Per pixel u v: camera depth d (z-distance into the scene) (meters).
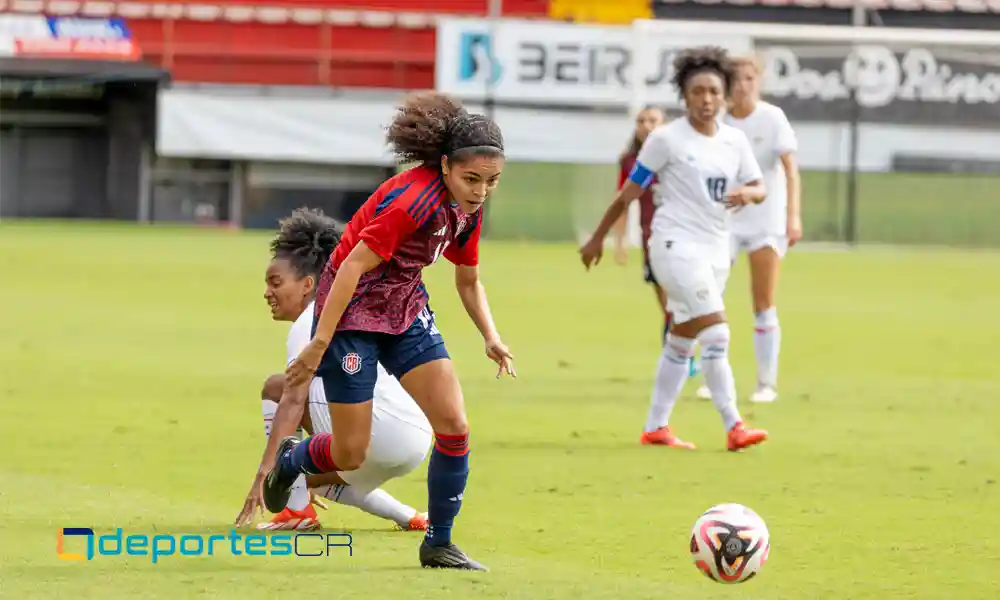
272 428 21.92
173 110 110.06
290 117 110.19
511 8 117.75
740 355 51.41
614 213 33.53
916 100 104.12
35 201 116.31
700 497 27.23
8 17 111.81
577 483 28.45
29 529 23.22
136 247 91.19
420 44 117.06
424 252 19.97
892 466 30.88
